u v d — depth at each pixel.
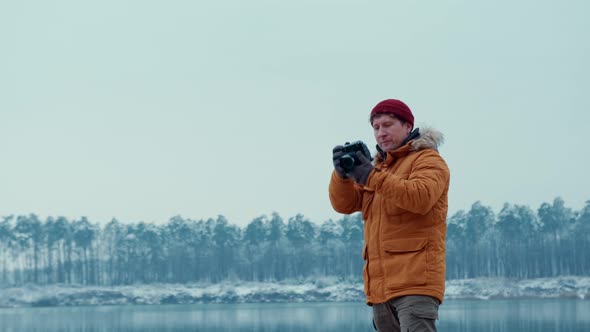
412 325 3.83
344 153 3.99
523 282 137.25
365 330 61.62
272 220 155.88
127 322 83.44
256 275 155.00
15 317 99.69
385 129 4.14
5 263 147.88
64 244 151.50
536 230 140.62
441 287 3.89
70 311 120.38
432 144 4.07
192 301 147.25
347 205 4.24
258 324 74.31
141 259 154.50
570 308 92.62
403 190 3.76
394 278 3.91
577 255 138.50
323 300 146.00
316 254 153.12
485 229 142.75
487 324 61.34
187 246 155.88
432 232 3.91
